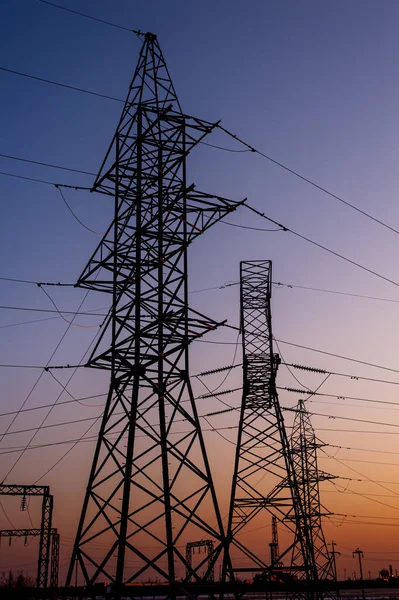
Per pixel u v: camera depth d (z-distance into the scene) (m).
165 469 29.50
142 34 36.44
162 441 29.38
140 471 28.50
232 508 49.53
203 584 28.31
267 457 50.56
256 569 45.69
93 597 26.72
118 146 34.88
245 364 52.59
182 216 32.56
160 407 30.66
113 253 32.78
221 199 31.98
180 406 30.30
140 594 34.62
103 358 31.23
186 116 34.28
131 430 28.91
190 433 30.00
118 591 26.42
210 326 31.64
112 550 27.12
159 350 31.31
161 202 33.38
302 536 49.81
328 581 71.38
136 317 31.00
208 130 34.72
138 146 33.97
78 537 28.00
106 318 32.47
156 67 36.03
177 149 34.53
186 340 31.34
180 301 31.78
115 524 27.91
